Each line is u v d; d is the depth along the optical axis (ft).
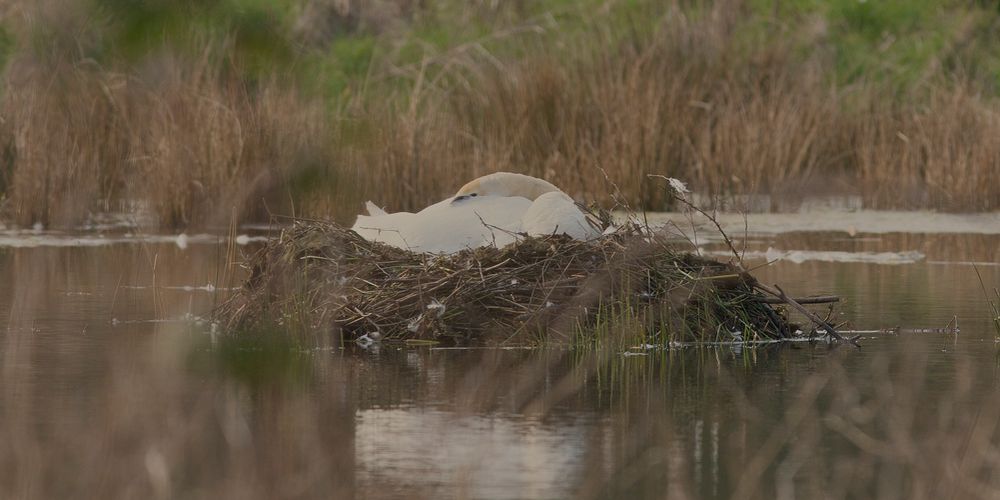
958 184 168.96
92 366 71.00
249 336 80.79
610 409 60.90
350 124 71.46
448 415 59.47
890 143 182.70
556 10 216.74
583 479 49.11
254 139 133.90
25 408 60.18
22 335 81.35
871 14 224.94
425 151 154.92
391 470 50.01
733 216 159.63
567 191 161.48
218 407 60.75
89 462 50.62
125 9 50.08
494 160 160.86
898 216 163.94
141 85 58.80
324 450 52.85
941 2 229.86
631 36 191.31
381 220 87.35
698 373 69.82
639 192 155.53
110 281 106.93
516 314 79.30
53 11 55.67
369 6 211.20
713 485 48.42
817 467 51.03
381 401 62.34
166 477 46.57
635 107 168.66
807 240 140.56
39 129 152.97
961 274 112.78
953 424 58.29
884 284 106.01
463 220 85.25
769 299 82.74
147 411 59.72
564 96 172.96
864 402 62.75
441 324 79.05
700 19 195.52
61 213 152.35
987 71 212.64
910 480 49.32
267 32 53.01
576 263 80.94
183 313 90.48
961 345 79.05
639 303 79.77
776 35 204.44
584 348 77.36
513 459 51.78
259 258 86.17
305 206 90.89
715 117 178.91
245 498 46.29
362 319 80.07
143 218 156.76
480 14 218.59
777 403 62.39
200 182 150.71
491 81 178.91
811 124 181.78
